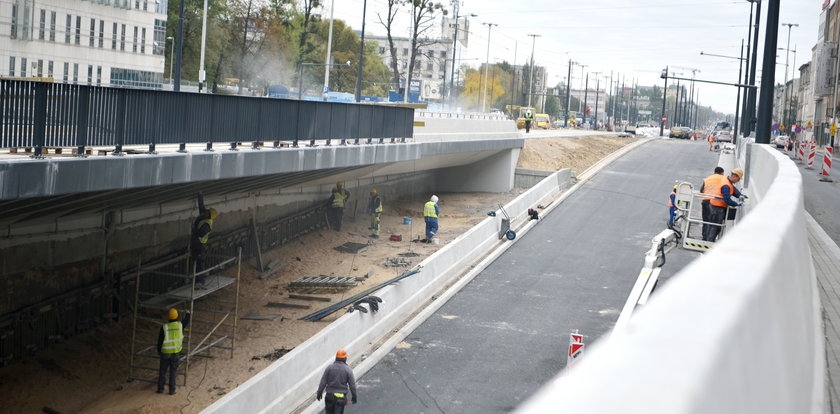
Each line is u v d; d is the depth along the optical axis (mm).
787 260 4266
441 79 168250
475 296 26188
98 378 19016
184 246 26078
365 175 36844
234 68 74562
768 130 29266
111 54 58938
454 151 38719
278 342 21578
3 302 18828
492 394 18516
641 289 13156
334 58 94125
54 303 20188
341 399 16359
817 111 106875
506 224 33750
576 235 35000
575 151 60500
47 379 18484
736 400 1909
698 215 35531
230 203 28469
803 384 4957
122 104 15211
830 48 91438
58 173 13336
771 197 6418
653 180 50688
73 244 21000
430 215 34406
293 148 21562
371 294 23672
